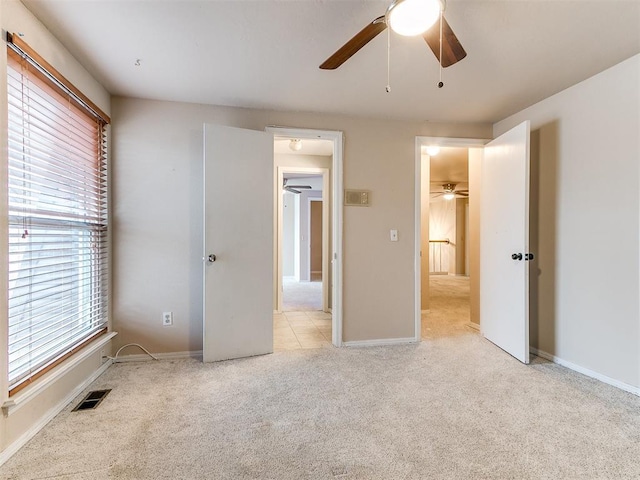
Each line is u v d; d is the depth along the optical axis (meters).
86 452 1.51
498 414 1.85
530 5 1.55
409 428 1.71
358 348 2.97
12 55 1.52
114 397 2.03
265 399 2.02
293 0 1.54
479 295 3.58
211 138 2.61
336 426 1.73
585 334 2.38
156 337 2.69
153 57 2.05
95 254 2.37
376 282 3.09
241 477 1.36
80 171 2.18
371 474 1.38
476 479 1.35
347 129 3.03
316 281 7.54
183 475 1.37
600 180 2.26
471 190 3.73
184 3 1.56
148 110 2.66
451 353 2.83
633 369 2.09
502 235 2.91
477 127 3.24
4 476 1.36
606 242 2.23
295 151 4.26
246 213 2.74
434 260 9.21
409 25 1.31
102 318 2.46
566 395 2.07
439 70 2.18
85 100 2.13
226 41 1.88
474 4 1.54
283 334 3.43
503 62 2.09
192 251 2.74
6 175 1.48
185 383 2.24
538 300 2.78
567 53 1.99
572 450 1.53
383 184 3.10
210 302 2.61
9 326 1.53
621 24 1.71
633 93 2.06
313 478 1.36
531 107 2.81
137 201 2.64
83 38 1.84
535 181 2.78
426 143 3.17
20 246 1.65
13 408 1.50
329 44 1.91
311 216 8.43
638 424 1.74
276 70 2.20
